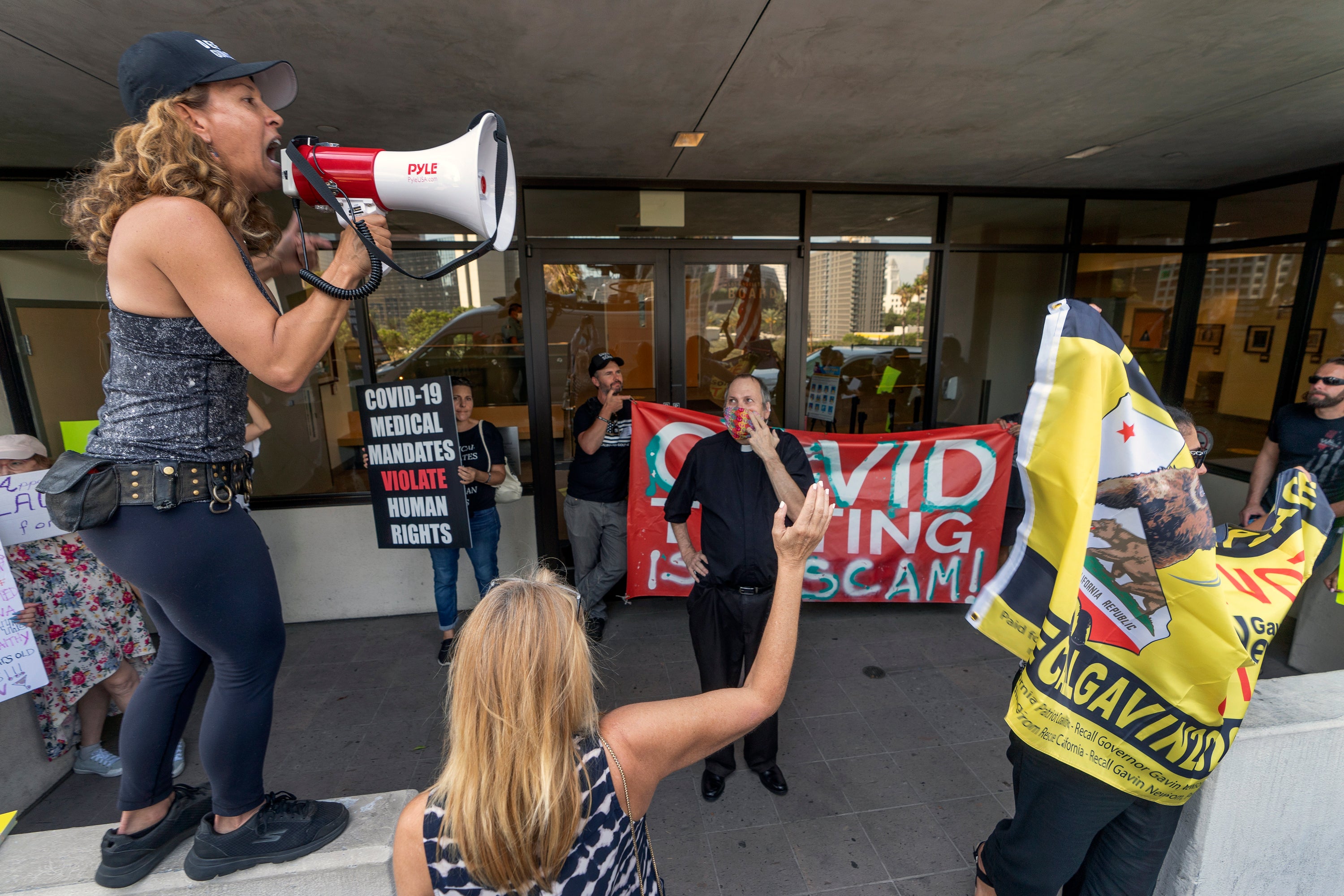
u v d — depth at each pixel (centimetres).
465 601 450
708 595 262
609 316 445
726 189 440
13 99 264
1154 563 147
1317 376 338
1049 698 152
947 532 411
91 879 134
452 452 323
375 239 110
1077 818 160
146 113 107
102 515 108
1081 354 145
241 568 122
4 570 255
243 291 104
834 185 450
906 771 285
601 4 201
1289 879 176
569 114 302
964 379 504
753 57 243
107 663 291
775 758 281
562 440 455
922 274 480
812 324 472
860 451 405
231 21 207
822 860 238
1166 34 229
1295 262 438
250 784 132
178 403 112
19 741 275
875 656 385
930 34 227
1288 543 167
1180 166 414
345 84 262
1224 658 142
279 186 119
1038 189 477
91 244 111
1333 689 180
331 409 434
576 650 97
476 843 89
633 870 103
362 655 399
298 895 135
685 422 403
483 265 433
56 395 400
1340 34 230
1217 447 496
